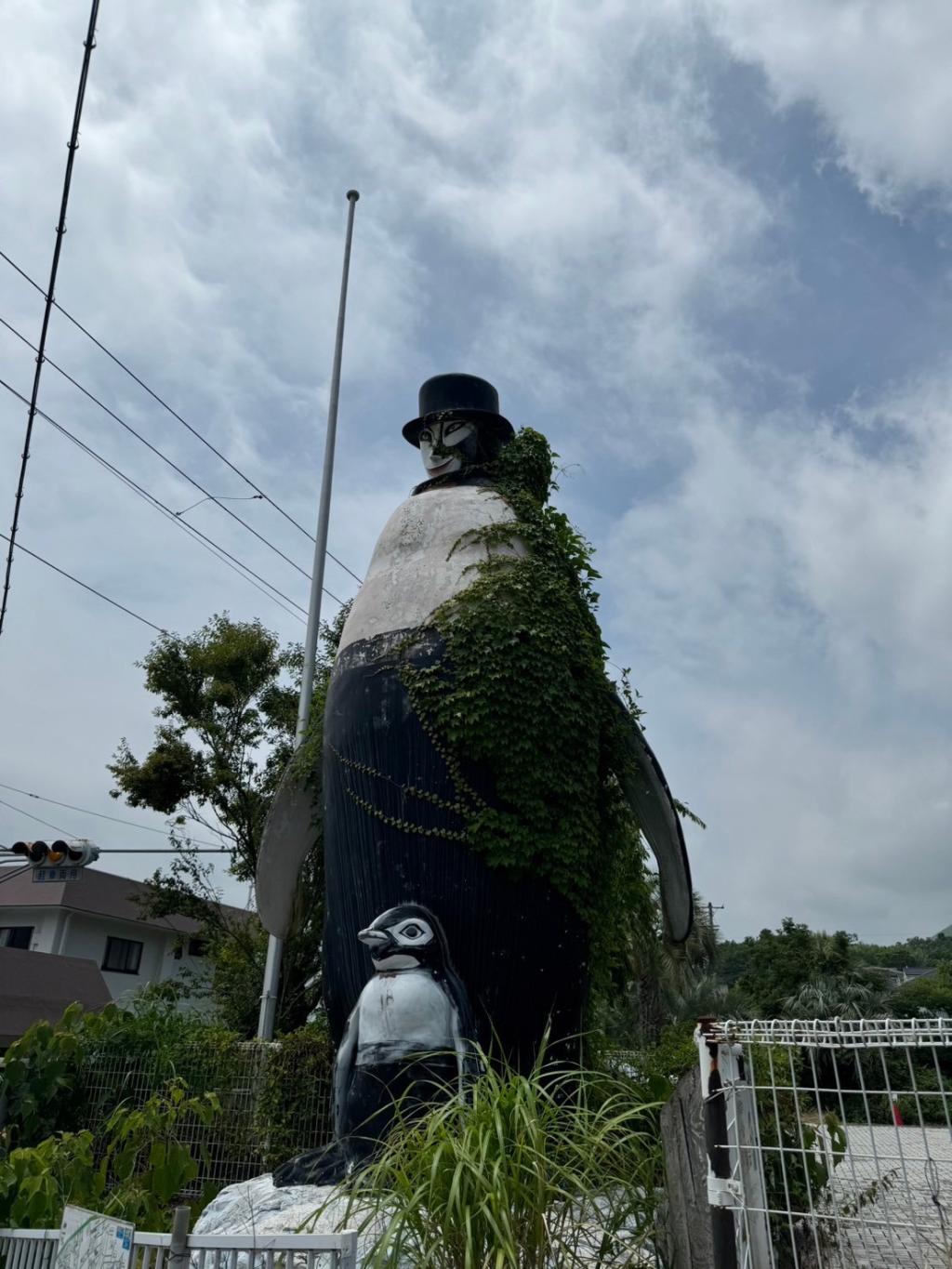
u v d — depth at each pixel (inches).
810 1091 140.8
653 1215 164.2
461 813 271.9
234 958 700.7
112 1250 154.6
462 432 352.2
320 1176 250.2
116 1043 410.6
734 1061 149.6
